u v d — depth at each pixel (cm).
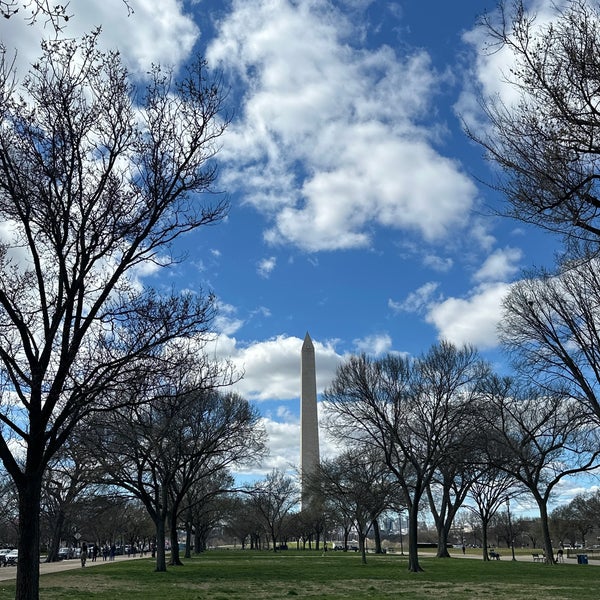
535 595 2336
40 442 1217
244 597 2305
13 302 1298
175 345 1490
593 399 3466
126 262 1332
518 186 1029
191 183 1387
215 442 4228
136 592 2533
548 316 3622
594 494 10025
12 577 3431
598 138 957
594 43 930
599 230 1005
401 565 4731
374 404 4009
